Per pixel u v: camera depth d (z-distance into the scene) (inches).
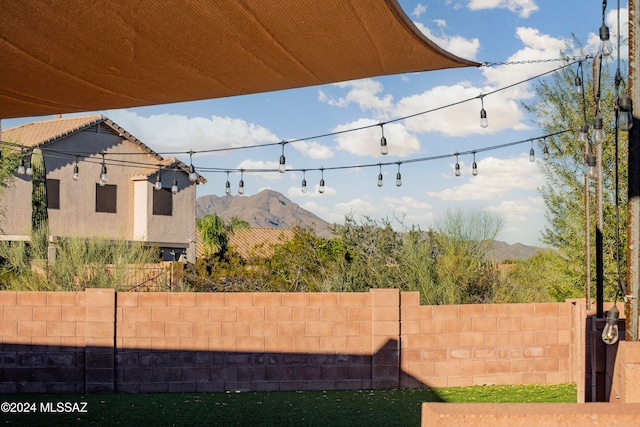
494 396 426.6
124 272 605.3
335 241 614.9
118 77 244.2
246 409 385.7
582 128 383.9
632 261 231.5
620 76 277.4
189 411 380.2
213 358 449.7
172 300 449.7
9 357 445.4
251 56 225.1
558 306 479.5
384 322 456.1
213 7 186.1
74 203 1026.1
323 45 217.0
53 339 445.7
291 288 590.9
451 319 467.2
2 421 353.7
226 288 596.7
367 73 252.2
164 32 202.4
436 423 123.7
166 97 276.2
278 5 185.3
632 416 124.3
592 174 345.4
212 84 257.6
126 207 1088.2
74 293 446.3
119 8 185.0
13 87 253.3
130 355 447.5
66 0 178.9
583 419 124.7
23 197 952.9
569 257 655.8
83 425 345.7
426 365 463.2
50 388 444.1
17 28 196.1
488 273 590.9
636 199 232.8
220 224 1266.0
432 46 223.0
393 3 185.3
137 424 348.2
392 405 396.8
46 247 735.1
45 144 988.6
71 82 248.2
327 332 454.9
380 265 572.1
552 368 478.0
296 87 269.4
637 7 231.9
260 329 452.1
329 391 448.1
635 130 231.8
